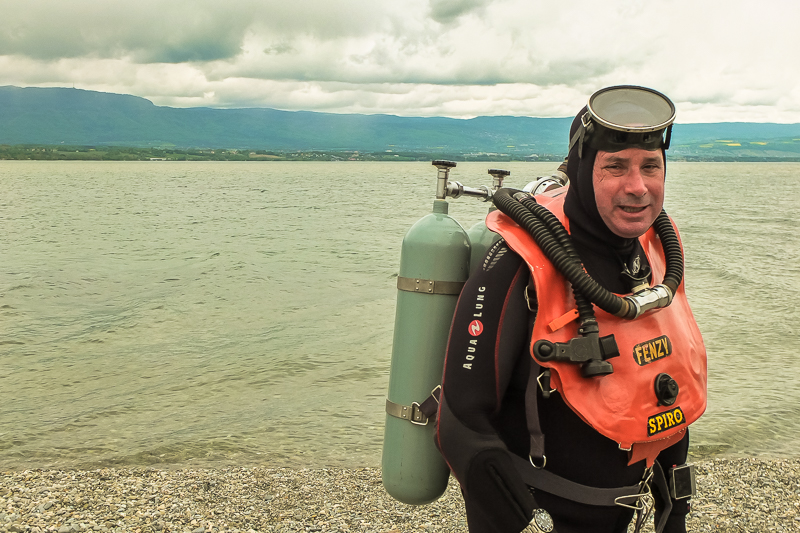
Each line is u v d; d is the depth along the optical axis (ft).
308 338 32.78
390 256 66.33
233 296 44.86
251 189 240.12
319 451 18.34
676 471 5.72
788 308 39.29
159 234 89.10
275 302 42.83
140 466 17.29
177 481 15.61
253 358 28.96
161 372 26.99
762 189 235.81
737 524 13.28
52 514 13.33
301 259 64.08
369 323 36.40
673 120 4.88
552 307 4.97
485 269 5.30
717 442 18.94
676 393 5.10
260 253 68.69
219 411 22.00
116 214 126.00
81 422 20.86
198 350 30.53
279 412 21.81
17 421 20.90
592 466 5.20
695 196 187.42
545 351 4.81
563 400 5.13
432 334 7.04
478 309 5.16
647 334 5.21
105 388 24.76
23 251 70.69
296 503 14.34
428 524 13.23
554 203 5.78
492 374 5.05
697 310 39.01
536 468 5.24
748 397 23.09
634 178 4.90
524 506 4.86
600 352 4.91
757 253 65.36
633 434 5.01
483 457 4.93
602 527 5.30
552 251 4.96
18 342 32.19
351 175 440.04
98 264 60.90
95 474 16.12
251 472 16.39
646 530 12.07
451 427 5.09
